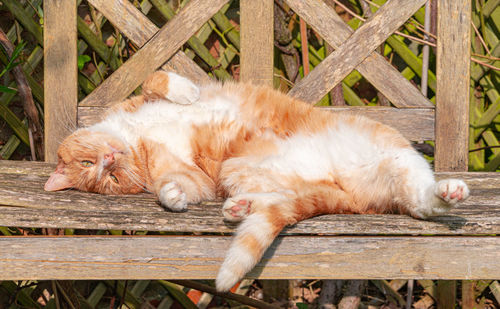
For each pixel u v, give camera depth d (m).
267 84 2.15
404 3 2.13
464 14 2.11
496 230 1.82
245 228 1.81
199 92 2.03
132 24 2.15
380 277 1.83
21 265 1.82
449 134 2.12
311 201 1.86
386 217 1.84
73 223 1.83
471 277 1.82
